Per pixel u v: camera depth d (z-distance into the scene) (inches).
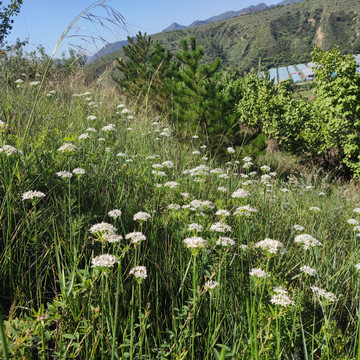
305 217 165.2
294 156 448.1
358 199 255.3
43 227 91.7
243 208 100.0
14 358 46.2
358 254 120.3
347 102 357.1
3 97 189.5
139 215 90.0
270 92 506.9
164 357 65.6
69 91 267.4
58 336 60.1
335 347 70.7
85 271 64.7
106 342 63.2
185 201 122.0
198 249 67.5
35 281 82.4
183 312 74.0
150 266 91.6
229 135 332.2
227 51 6146.7
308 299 88.0
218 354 64.9
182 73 350.6
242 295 83.4
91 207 111.3
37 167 112.7
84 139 133.5
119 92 425.7
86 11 83.0
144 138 203.6
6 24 304.5
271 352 67.2
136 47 471.8
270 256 71.7
